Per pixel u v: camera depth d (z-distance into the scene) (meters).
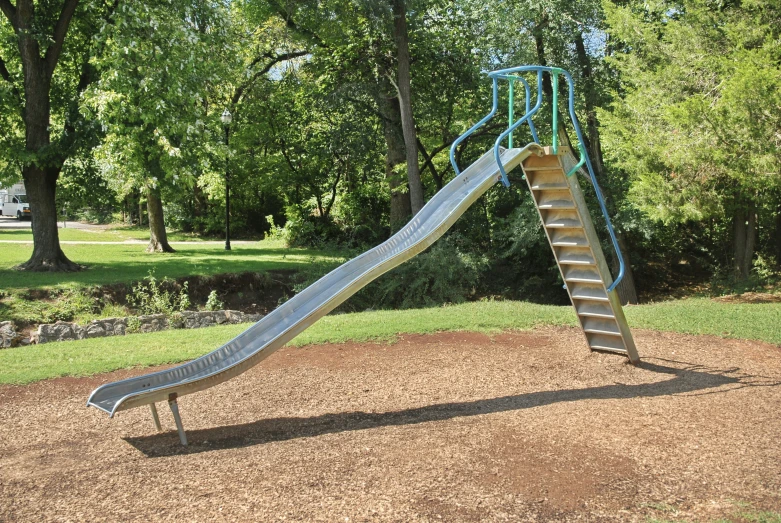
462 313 11.44
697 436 5.39
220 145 17.11
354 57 20.92
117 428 6.16
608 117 14.65
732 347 9.02
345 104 21.62
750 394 6.72
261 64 25.69
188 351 9.12
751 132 11.02
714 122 11.44
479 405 6.55
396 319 10.91
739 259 15.88
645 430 5.55
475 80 20.42
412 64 21.05
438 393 7.07
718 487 4.42
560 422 5.81
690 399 6.55
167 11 16.59
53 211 17.42
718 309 11.56
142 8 15.72
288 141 30.53
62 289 14.51
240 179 31.53
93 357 8.84
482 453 5.05
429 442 5.33
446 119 22.81
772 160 10.72
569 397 6.76
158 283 15.87
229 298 17.22
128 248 24.94
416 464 4.84
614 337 8.34
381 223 30.30
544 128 18.56
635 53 14.97
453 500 4.24
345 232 30.53
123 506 4.27
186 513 4.14
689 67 13.49
